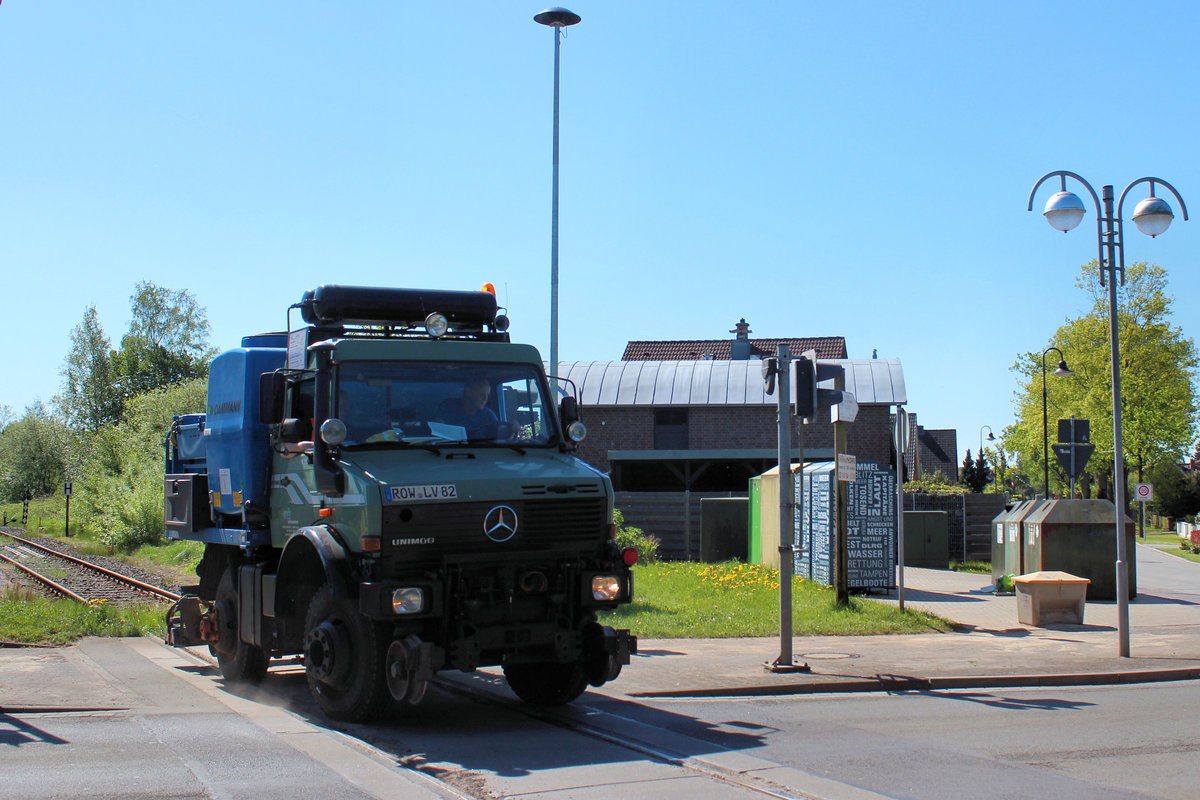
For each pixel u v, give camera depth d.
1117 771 6.97
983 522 30.36
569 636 8.30
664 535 29.19
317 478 8.43
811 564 20.36
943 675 10.73
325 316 9.47
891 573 19.09
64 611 15.46
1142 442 46.16
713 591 18.25
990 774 6.85
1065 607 15.11
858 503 19.08
